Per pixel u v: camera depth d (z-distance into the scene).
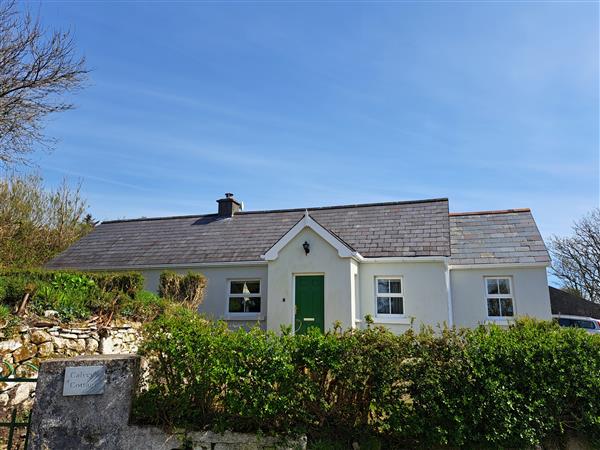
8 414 7.32
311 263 14.27
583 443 5.42
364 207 19.62
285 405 5.42
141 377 5.79
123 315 10.87
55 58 12.60
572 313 22.56
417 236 16.02
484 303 15.35
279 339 5.79
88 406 5.36
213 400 5.66
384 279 15.36
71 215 29.45
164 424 5.50
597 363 5.57
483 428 5.35
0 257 22.06
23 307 8.43
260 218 20.80
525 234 16.53
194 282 15.15
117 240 21.02
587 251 33.34
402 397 5.45
